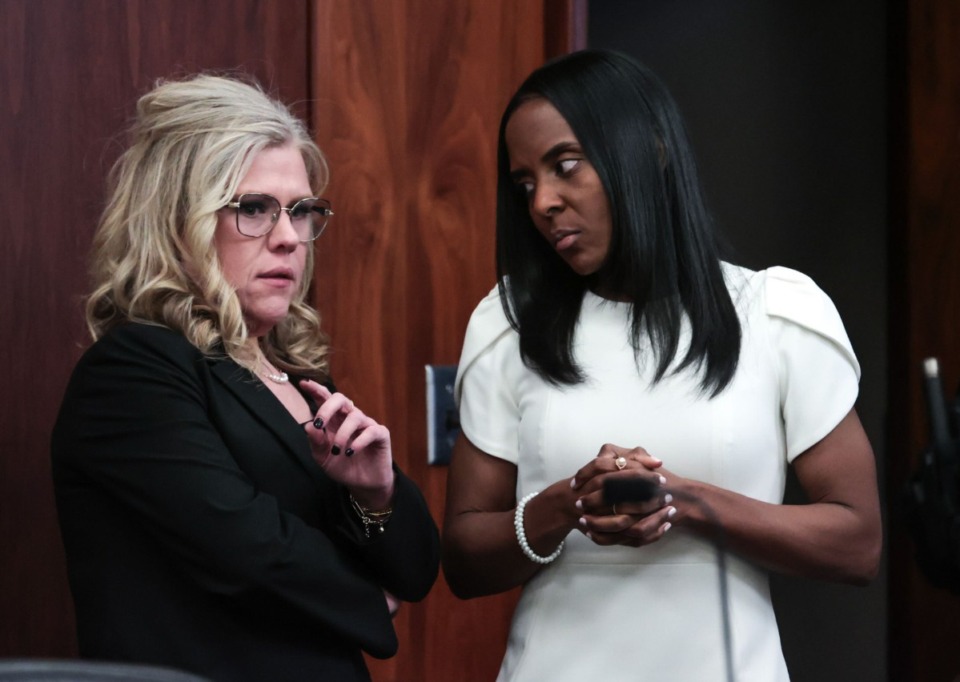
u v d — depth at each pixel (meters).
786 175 15.68
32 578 8.00
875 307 15.18
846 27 15.41
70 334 8.18
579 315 6.48
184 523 5.60
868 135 15.30
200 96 6.21
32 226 8.02
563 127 6.11
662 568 6.10
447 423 9.88
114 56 8.37
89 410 5.82
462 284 10.04
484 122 10.16
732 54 15.88
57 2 8.12
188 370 5.86
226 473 5.70
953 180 13.60
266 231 6.16
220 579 5.62
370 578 6.10
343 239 9.38
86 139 8.25
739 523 5.87
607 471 5.73
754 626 6.11
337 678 5.89
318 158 6.61
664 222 6.21
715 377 6.13
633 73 6.27
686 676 6.01
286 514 5.85
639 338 6.25
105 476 5.73
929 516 5.80
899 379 14.00
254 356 6.30
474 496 6.61
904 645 13.86
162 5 8.58
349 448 5.90
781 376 6.26
